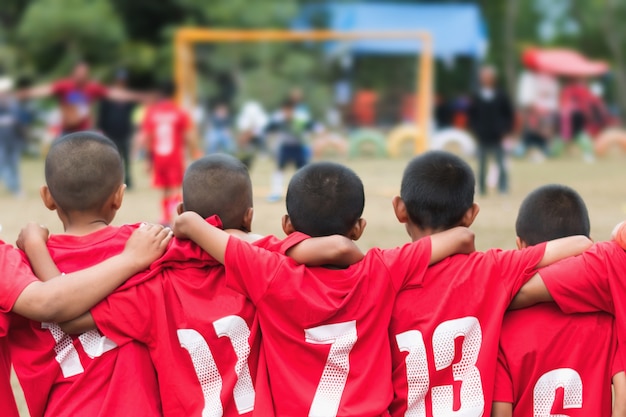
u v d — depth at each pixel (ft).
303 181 11.31
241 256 10.57
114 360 10.71
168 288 10.84
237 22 100.37
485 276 10.85
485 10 135.85
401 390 10.83
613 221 37.63
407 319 10.82
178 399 10.64
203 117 81.35
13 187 50.39
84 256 11.00
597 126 107.34
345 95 101.35
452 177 11.50
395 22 105.09
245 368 10.78
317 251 10.69
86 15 96.78
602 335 10.94
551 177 63.62
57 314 10.34
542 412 10.97
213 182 11.64
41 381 10.78
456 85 132.57
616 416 10.80
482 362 10.68
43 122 98.53
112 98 53.57
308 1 112.88
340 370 10.57
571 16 136.26
